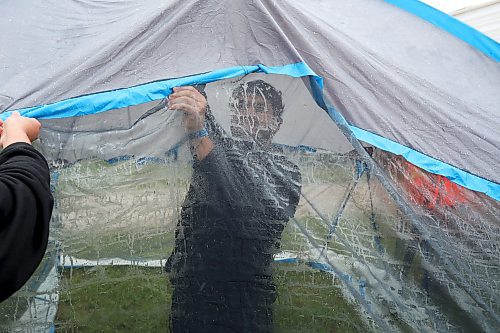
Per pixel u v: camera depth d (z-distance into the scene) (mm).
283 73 1261
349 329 1279
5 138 935
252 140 1256
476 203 1359
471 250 1347
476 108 1488
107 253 1203
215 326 1223
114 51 1213
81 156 1186
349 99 1329
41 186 771
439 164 1354
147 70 1221
